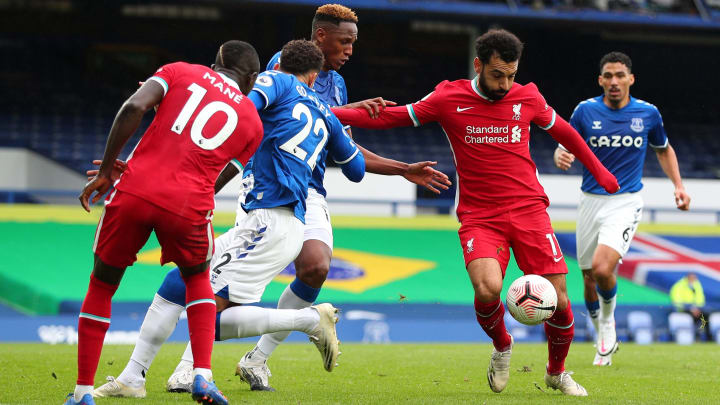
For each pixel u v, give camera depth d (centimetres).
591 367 2988
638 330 6066
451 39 12838
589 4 10069
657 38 12462
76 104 11038
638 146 3194
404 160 10788
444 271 7625
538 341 5659
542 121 2142
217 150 1644
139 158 1606
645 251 8256
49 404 1700
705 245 8538
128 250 1614
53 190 8662
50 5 11750
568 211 9325
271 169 1956
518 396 1988
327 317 1867
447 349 3950
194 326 1667
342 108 2172
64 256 7219
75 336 5125
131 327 5028
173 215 1587
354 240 8356
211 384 1600
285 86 1983
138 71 12069
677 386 2333
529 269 2073
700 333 6334
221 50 1777
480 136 2080
